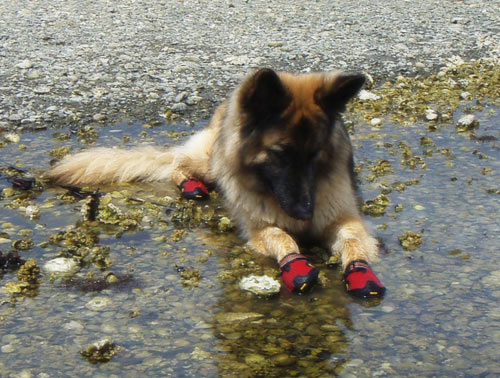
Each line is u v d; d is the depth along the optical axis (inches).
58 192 126.3
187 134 146.4
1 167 131.8
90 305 102.8
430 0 311.1
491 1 307.1
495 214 120.3
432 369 95.5
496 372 95.3
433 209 121.9
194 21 250.1
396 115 156.9
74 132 146.3
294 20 258.4
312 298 105.0
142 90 165.5
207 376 94.6
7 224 116.9
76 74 174.7
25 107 154.9
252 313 102.4
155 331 99.6
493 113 157.4
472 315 102.0
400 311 102.7
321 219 115.5
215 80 174.2
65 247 112.6
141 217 119.5
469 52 212.5
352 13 276.2
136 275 107.9
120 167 130.6
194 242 115.3
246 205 115.8
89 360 96.0
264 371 95.2
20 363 95.4
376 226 118.3
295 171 110.9
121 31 228.1
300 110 110.5
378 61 199.6
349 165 120.3
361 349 97.8
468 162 135.5
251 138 113.2
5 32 219.0
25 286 105.1
